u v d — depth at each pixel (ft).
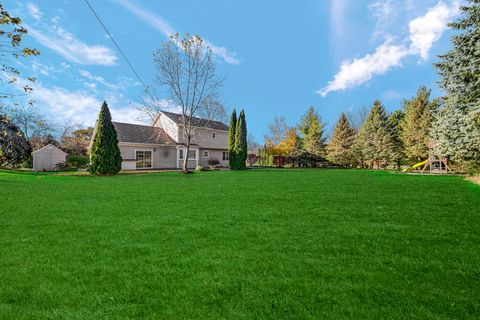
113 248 10.05
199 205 18.38
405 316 5.74
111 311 6.09
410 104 90.79
